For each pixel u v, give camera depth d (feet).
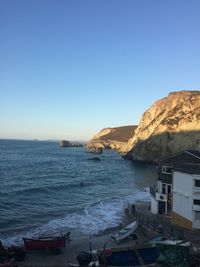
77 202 242.78
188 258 99.76
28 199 248.93
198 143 476.95
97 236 155.22
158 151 537.65
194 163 159.22
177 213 148.97
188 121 512.63
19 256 122.62
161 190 168.04
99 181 367.66
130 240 143.02
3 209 212.84
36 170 457.68
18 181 343.26
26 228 169.78
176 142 508.53
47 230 166.20
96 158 647.56
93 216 194.39
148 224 148.46
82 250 135.54
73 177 399.24
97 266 109.70
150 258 112.27
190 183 142.51
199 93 640.17
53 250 131.44
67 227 171.53
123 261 112.27
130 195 274.98
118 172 460.55
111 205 228.02
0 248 124.77
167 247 98.89
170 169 164.96
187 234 135.64
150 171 476.13
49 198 256.52
